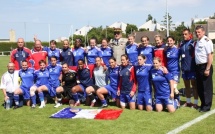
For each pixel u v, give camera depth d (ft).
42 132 19.72
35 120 22.90
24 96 28.35
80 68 28.35
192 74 25.30
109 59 28.45
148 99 25.13
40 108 27.40
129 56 29.94
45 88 28.30
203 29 23.77
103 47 31.40
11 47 167.73
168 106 24.53
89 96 27.96
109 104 28.53
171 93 24.44
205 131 19.13
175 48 26.68
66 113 24.22
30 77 28.71
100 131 19.65
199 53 23.73
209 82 24.18
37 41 31.86
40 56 31.94
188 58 25.29
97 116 23.21
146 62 28.76
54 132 19.65
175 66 26.81
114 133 19.17
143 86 25.38
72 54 31.81
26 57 31.12
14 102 28.81
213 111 24.40
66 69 28.32
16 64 31.09
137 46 29.89
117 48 30.81
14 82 28.35
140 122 21.58
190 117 22.72
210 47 23.24
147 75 25.12
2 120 23.16
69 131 19.79
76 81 28.55
